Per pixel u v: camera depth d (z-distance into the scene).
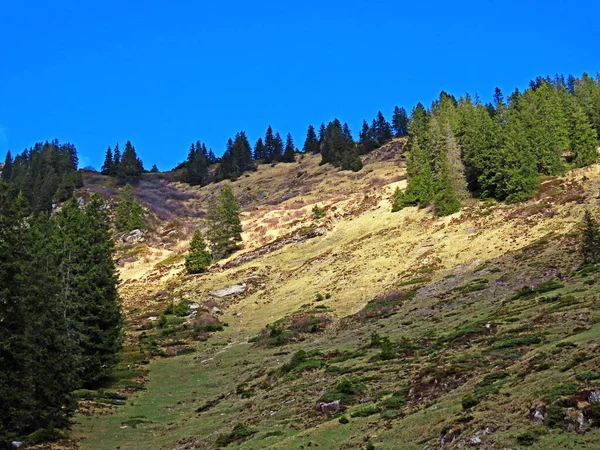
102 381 42.47
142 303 74.94
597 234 46.00
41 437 26.73
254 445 23.47
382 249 74.06
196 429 29.39
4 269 26.77
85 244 43.47
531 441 15.52
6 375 25.41
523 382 20.00
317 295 62.69
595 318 28.17
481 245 64.56
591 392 16.20
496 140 81.94
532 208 71.69
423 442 18.42
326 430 22.98
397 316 48.66
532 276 47.91
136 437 29.55
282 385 34.12
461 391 22.38
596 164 83.50
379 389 27.64
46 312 30.00
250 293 71.94
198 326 60.00
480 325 35.00
